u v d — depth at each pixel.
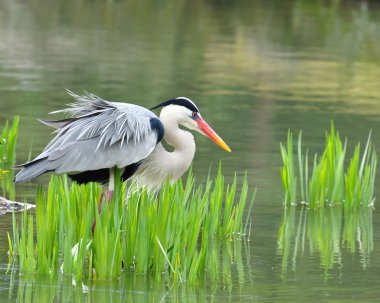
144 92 23.58
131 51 31.67
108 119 10.72
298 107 22.80
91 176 10.98
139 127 10.78
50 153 10.40
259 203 14.23
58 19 39.66
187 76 26.91
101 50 31.61
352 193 14.17
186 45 33.66
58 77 25.66
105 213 10.02
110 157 10.58
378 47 35.12
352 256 11.53
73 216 10.62
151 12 43.62
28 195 13.86
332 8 46.69
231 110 21.94
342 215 13.77
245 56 31.70
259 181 15.47
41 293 9.48
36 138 17.91
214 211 11.97
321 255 11.53
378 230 12.91
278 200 14.48
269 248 11.78
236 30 38.09
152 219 10.32
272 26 39.84
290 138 14.27
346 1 48.97
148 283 9.98
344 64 30.72
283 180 14.23
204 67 28.92
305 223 13.17
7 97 22.17
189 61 30.08
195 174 15.53
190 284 10.03
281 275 10.57
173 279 10.12
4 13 40.50
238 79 26.89
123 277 10.15
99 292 9.61
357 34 38.31
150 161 11.46
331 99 24.23
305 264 11.09
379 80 27.89
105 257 9.98
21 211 12.80
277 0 49.75
